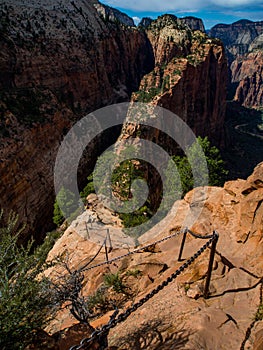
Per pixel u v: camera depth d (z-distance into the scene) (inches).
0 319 205.6
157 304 358.9
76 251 822.5
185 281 390.0
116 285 460.8
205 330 283.4
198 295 354.0
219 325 292.4
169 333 294.8
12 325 207.8
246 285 355.9
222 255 440.5
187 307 332.8
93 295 454.3
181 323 307.0
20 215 1755.7
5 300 212.8
